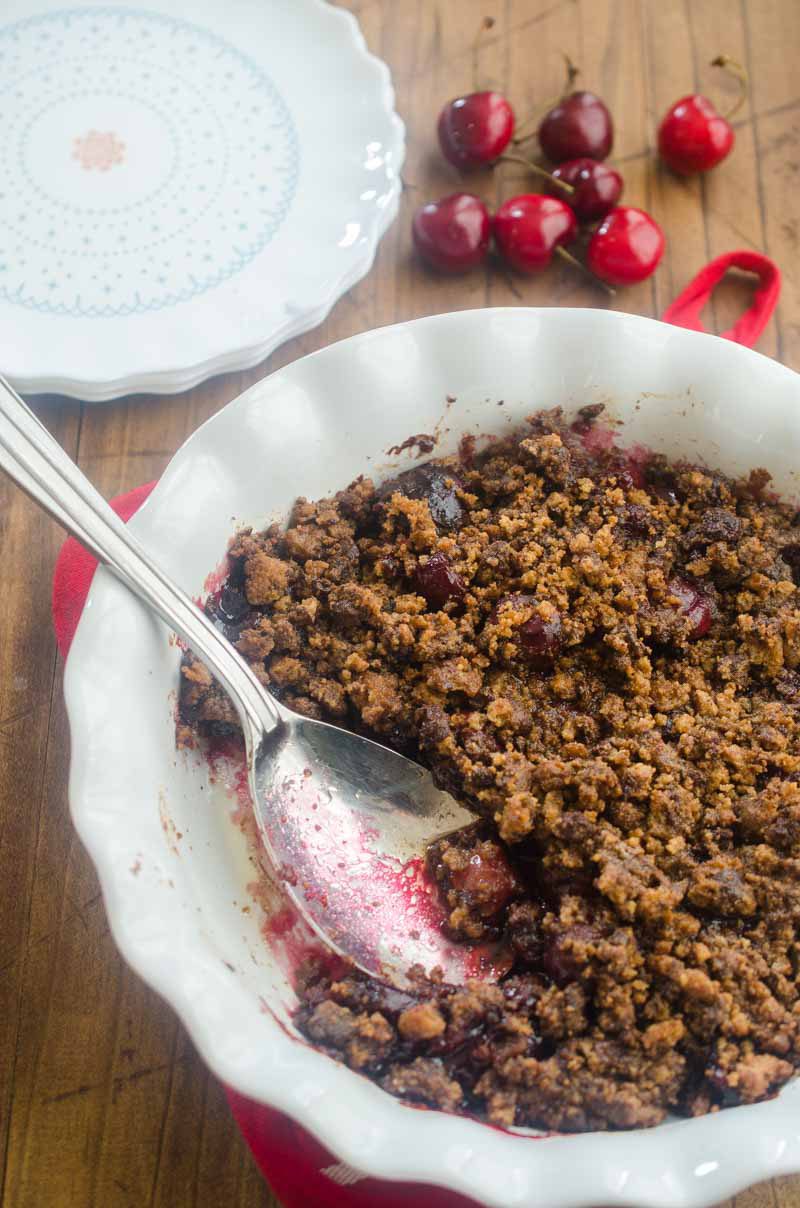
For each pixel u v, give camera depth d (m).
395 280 0.52
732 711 0.41
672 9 0.55
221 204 0.52
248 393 0.42
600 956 0.38
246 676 0.41
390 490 0.43
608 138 0.52
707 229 0.52
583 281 0.52
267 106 0.54
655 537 0.43
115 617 0.39
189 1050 0.42
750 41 0.55
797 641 0.42
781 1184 0.41
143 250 0.51
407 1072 0.37
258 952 0.39
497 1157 0.35
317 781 0.41
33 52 0.54
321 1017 0.38
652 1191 0.35
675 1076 0.37
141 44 0.54
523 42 0.55
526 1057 0.38
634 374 0.43
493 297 0.51
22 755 0.45
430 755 0.41
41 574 0.47
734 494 0.43
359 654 0.42
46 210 0.52
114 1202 0.41
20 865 0.44
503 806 0.40
